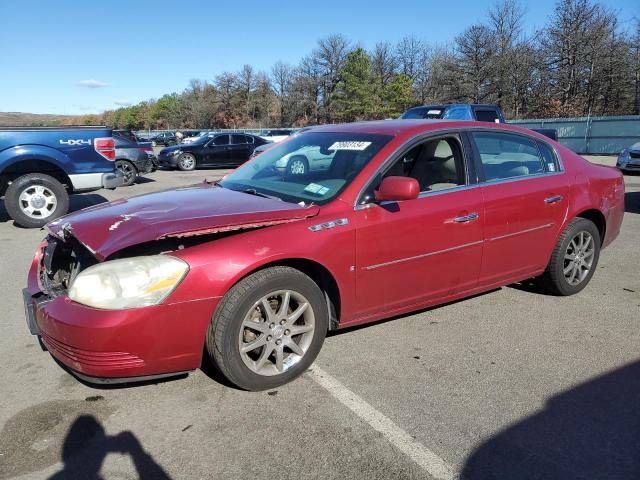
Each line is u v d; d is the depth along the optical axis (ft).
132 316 8.82
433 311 14.57
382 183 10.94
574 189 15.07
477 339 12.79
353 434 9.02
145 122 373.61
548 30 143.02
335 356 11.87
